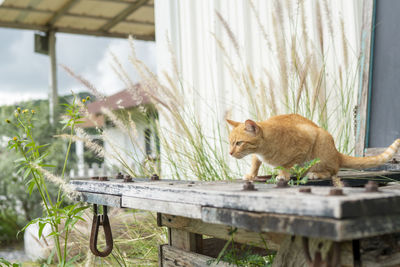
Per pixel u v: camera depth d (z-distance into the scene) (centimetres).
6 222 613
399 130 203
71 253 282
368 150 215
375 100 218
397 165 196
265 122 181
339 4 275
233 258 166
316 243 102
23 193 630
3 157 663
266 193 101
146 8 699
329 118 273
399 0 210
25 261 362
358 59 243
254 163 188
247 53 338
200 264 162
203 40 369
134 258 240
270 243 143
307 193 98
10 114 692
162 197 134
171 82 275
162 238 240
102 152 229
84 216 277
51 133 694
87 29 807
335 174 170
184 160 279
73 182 198
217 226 157
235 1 346
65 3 674
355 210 83
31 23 766
